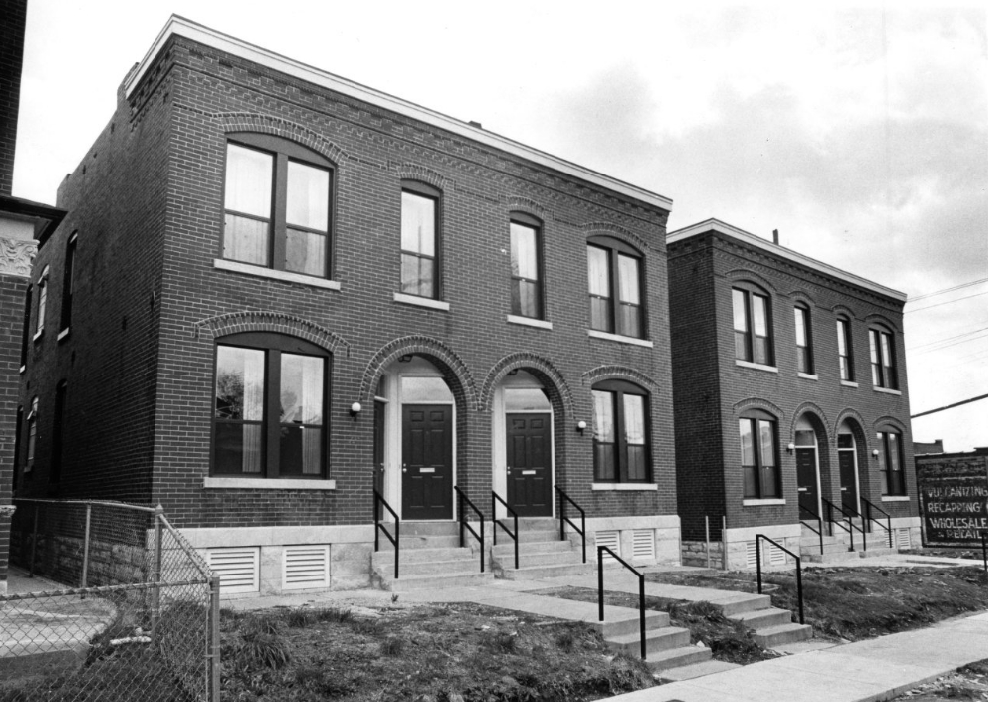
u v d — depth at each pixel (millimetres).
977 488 26812
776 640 11508
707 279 21406
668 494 19141
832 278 25484
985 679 9922
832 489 24000
